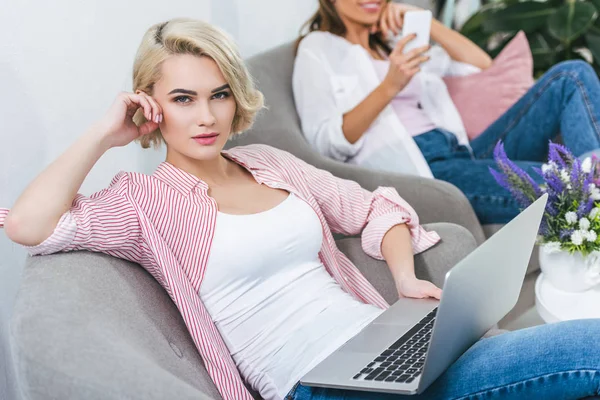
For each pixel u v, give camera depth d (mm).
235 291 1523
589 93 2473
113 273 1379
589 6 3188
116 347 1172
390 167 2445
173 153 1588
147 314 1382
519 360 1280
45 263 1329
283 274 1562
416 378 1271
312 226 1600
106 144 1465
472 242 1836
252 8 2512
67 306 1217
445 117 2668
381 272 1779
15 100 1684
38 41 1723
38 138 1757
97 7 1873
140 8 2014
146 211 1483
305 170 1759
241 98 1569
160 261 1447
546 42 3367
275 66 2434
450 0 3656
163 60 1505
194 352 1472
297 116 2432
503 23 3336
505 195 2262
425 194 2129
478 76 2762
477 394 1287
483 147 2674
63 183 1365
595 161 1815
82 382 1129
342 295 1598
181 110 1521
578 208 1740
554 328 1312
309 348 1470
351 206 1786
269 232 1537
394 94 2361
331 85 2451
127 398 1111
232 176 1646
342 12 2543
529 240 1471
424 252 1777
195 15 2236
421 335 1428
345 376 1318
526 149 2623
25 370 1162
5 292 1719
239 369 1512
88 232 1369
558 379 1255
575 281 1789
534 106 2576
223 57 1518
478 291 1290
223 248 1503
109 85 1947
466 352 1344
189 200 1522
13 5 1652
